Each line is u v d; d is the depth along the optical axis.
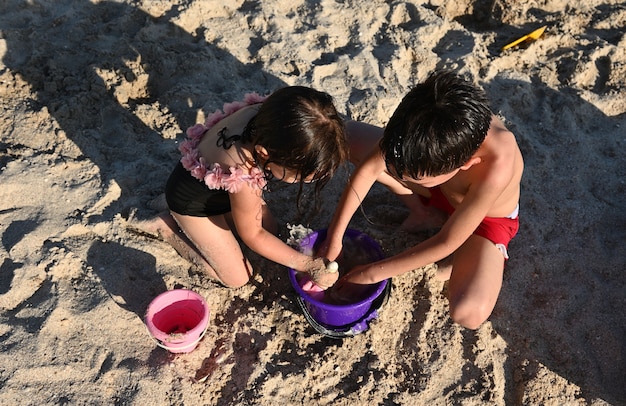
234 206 2.54
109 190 3.16
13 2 4.14
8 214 3.02
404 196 3.16
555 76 4.10
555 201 3.42
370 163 2.70
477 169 2.58
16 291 2.72
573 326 2.96
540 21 4.50
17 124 3.44
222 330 2.82
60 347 2.58
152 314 2.60
